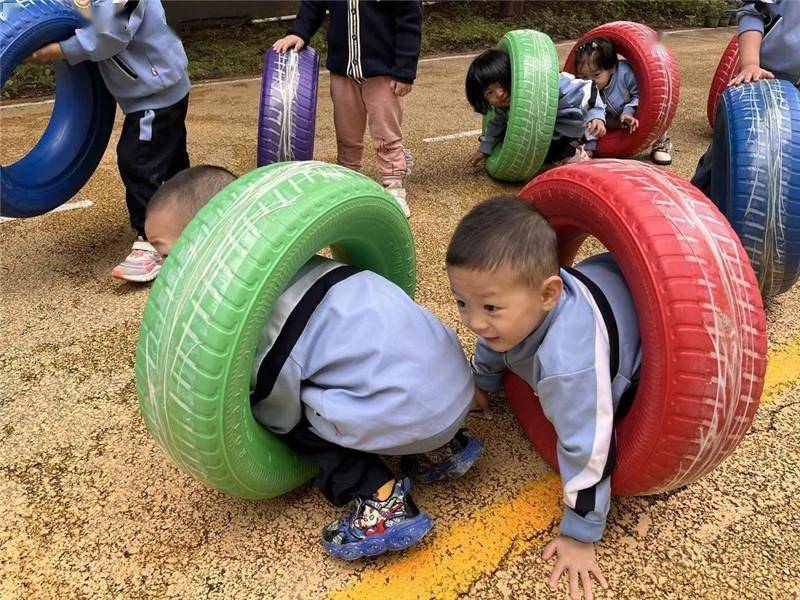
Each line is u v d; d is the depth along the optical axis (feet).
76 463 6.44
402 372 4.98
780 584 5.11
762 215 7.45
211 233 4.72
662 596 5.04
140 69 9.21
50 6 8.38
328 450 5.41
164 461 6.45
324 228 5.05
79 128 10.36
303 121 10.46
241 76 25.03
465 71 25.38
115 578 5.26
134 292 9.62
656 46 14.08
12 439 6.75
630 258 4.90
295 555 5.42
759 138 7.48
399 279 6.92
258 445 5.26
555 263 4.91
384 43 11.07
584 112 13.06
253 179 5.05
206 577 5.25
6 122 17.90
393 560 5.37
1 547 5.54
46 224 11.82
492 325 4.96
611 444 5.11
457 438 6.24
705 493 5.96
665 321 4.61
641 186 5.08
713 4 41.73
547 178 6.03
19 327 8.73
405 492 5.41
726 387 4.57
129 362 8.00
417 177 14.01
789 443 6.52
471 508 5.85
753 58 9.64
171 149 10.00
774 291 8.09
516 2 36.65
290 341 5.05
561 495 5.99
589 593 5.03
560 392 4.92
